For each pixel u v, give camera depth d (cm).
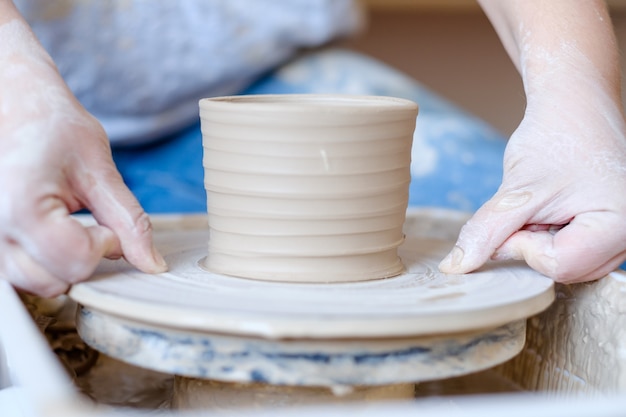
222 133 79
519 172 89
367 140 78
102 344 72
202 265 85
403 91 188
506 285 79
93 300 72
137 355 70
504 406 49
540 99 93
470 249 85
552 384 97
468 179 163
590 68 94
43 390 50
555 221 87
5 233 76
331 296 73
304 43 186
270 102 89
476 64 353
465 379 105
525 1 100
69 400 49
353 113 77
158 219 112
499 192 89
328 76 186
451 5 330
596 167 86
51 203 75
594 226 83
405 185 84
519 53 105
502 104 355
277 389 74
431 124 176
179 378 81
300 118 76
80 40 160
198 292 73
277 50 182
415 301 71
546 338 99
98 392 97
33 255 76
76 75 163
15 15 91
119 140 172
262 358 67
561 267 83
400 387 78
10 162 75
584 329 92
